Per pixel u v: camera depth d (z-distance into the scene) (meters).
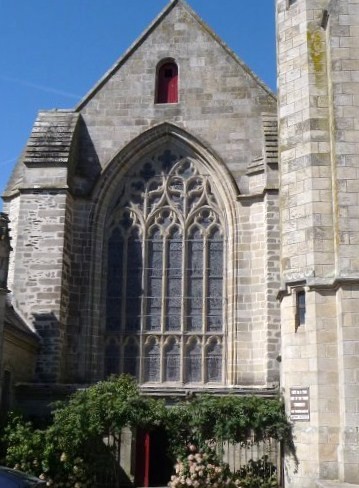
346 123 21.92
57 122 31.05
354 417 19.78
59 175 29.58
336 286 20.92
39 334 27.95
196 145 30.67
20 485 13.02
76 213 30.33
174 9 32.47
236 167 30.22
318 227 21.75
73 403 23.58
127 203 30.94
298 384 21.16
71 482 22.33
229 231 29.67
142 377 28.97
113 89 31.70
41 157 29.78
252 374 27.92
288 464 21.14
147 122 31.14
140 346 29.28
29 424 23.44
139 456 25.80
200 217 30.44
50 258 28.70
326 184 22.12
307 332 21.20
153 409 23.05
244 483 22.47
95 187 30.52
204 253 30.00
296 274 21.78
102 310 29.69
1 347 23.91
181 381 28.72
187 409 23.06
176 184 30.94
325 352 20.75
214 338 29.06
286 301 22.11
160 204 30.75
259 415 21.86
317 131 22.59
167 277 30.00
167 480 26.12
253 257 29.03
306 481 20.27
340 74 22.33
